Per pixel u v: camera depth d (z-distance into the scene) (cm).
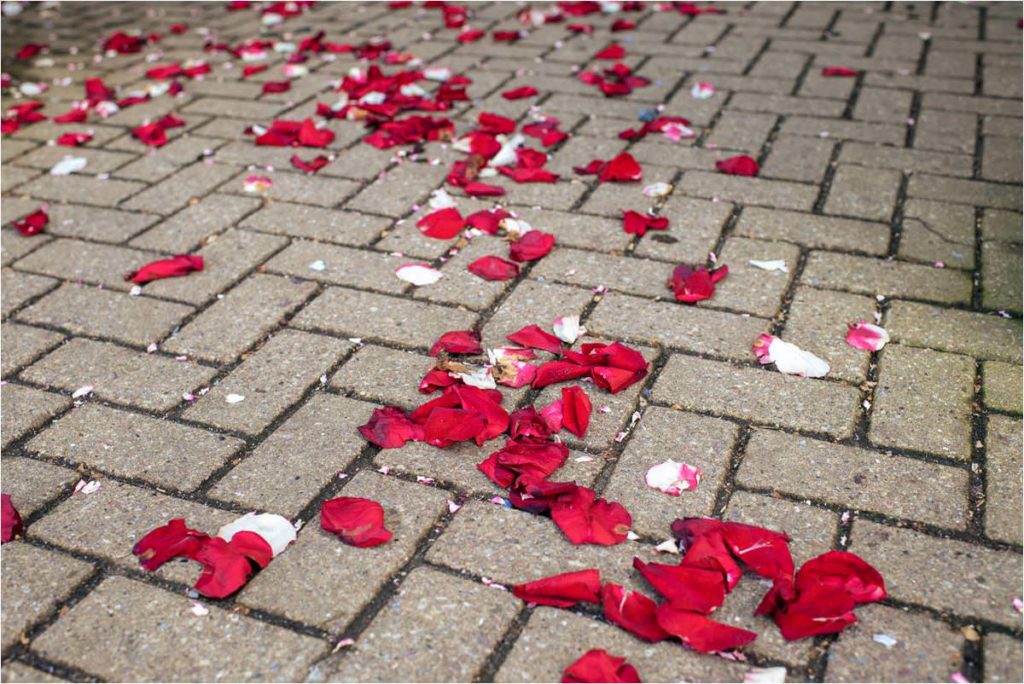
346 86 398
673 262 263
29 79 442
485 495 181
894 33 464
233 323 241
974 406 201
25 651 152
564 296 248
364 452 194
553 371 209
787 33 470
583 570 158
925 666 144
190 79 433
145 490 185
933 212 287
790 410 202
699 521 168
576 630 152
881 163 322
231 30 514
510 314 240
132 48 479
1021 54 427
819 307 240
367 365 221
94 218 302
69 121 381
